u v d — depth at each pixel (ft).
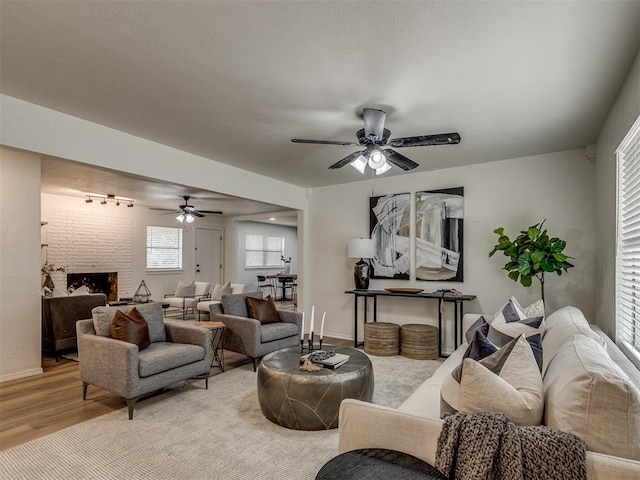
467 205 15.61
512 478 3.69
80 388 11.30
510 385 4.68
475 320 12.09
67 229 22.33
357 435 4.88
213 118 10.44
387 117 10.32
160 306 12.21
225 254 32.68
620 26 6.19
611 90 8.57
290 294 39.37
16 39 6.75
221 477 6.81
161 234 27.81
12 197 12.05
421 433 4.52
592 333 6.78
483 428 4.00
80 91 8.84
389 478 3.99
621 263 8.89
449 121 10.63
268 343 13.84
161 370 9.86
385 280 17.70
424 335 14.67
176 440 8.14
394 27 6.31
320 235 20.07
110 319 10.53
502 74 7.89
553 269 11.58
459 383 4.85
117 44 6.93
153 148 12.44
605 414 3.82
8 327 11.93
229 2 5.74
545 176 13.98
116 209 24.84
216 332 14.34
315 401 8.58
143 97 9.15
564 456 3.64
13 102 9.16
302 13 5.97
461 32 6.44
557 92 8.73
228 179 15.46
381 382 11.96
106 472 6.93
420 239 16.66
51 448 7.77
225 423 8.99
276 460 7.38
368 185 18.43
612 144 9.52
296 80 8.25
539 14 5.93
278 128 11.21
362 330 18.49
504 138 12.14
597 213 12.12
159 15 6.07
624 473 3.51
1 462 7.23
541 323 8.94
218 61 7.49
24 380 11.99
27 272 12.35
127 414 9.45
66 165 14.14
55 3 5.77
